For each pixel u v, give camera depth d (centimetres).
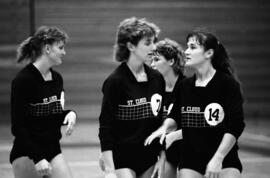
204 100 1022
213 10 3859
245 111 3906
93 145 2788
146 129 1064
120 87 1047
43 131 1125
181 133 1095
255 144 2772
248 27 3900
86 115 3762
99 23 3778
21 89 1093
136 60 1061
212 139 1021
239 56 3912
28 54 1134
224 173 1015
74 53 3778
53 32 1118
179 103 1068
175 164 1273
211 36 1031
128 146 1058
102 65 3797
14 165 1127
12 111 1093
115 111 1052
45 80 1127
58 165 1126
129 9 3791
